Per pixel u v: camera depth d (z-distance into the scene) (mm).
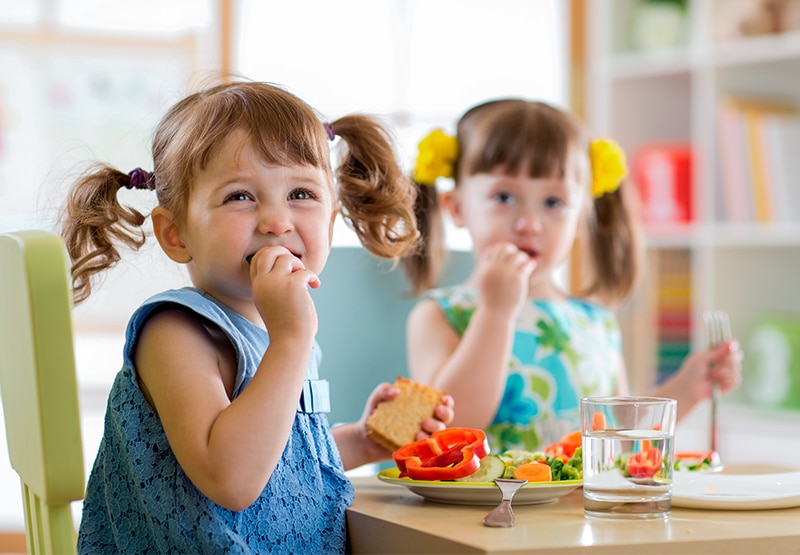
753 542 808
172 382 903
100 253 1120
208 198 990
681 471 1126
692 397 1589
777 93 2654
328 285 1815
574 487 979
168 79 2957
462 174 1779
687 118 2867
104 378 3109
